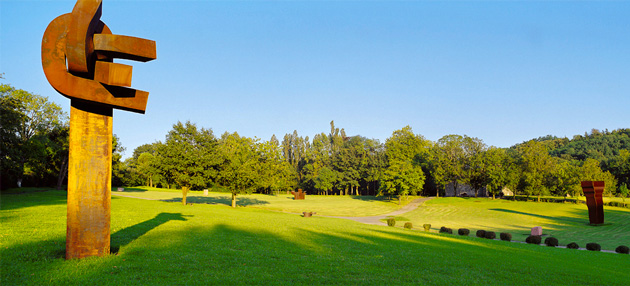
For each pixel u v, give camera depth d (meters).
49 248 11.55
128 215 24.08
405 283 10.41
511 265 14.90
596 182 50.72
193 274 9.77
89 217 10.72
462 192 107.69
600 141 155.38
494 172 84.94
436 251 17.55
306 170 132.25
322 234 21.19
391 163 99.56
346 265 12.41
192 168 44.56
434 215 64.44
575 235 41.03
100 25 10.61
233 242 15.66
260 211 46.16
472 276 12.15
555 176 81.50
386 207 77.50
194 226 20.52
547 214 62.03
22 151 46.03
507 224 52.47
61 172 59.47
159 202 43.69
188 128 46.22
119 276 9.11
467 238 27.28
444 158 95.81
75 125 10.53
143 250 12.34
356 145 128.50
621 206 72.38
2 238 12.66
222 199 77.31
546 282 12.14
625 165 100.25
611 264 18.66
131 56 10.59
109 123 11.02
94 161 10.76
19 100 51.44
